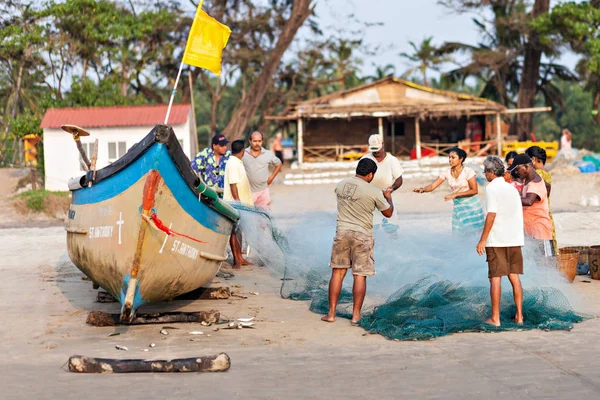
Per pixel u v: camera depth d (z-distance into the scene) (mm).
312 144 42938
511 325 7941
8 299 9883
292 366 6633
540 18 43562
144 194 7629
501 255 7918
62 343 7543
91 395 5844
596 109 51031
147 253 7801
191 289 8953
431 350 7133
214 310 8523
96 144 8836
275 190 28750
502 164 7945
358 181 8367
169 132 7629
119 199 7906
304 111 38438
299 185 30516
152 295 8281
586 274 11227
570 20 41688
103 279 8320
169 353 7117
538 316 8117
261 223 11578
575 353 6902
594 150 81250
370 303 9227
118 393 5891
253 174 12586
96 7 36094
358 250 8312
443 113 37750
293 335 7816
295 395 5812
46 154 28641
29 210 23500
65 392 5922
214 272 9352
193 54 9359
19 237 17172
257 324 8352
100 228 8078
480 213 10375
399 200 23234
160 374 6414
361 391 5895
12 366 6711
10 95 43188
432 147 41406
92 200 8305
